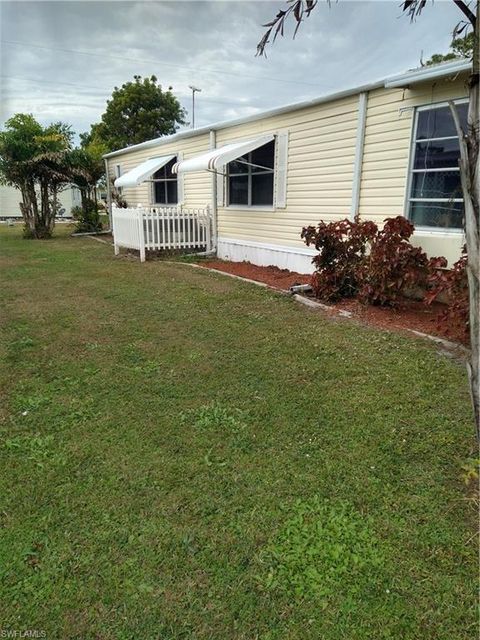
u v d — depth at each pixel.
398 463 2.62
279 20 2.28
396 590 1.80
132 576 1.88
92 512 2.25
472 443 2.78
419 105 5.72
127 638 1.62
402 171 6.11
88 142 31.00
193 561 1.95
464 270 4.32
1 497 2.37
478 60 1.85
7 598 1.78
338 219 7.33
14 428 3.06
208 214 10.92
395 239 5.41
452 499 2.30
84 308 6.19
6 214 27.28
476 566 1.90
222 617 1.70
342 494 2.37
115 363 4.21
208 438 2.92
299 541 2.05
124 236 11.25
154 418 3.18
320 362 4.14
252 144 8.23
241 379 3.82
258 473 2.55
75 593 1.80
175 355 4.39
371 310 5.74
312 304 6.18
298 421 3.11
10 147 15.34
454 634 1.63
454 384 3.60
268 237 9.18
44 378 3.89
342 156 7.06
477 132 1.90
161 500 2.34
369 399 3.40
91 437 2.94
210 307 6.16
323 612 1.72
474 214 2.01
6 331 5.19
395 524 2.15
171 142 12.33
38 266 9.77
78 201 29.03
